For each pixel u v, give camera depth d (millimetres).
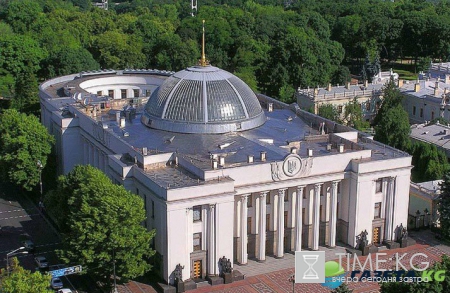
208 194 154750
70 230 158000
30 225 193000
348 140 183250
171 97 187750
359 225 175000
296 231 171250
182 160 166125
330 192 173750
